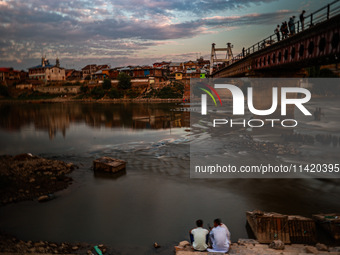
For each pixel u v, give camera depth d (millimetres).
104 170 23047
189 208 15883
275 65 38969
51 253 11211
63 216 14992
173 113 71562
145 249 11711
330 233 12000
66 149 32312
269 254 9273
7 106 111500
